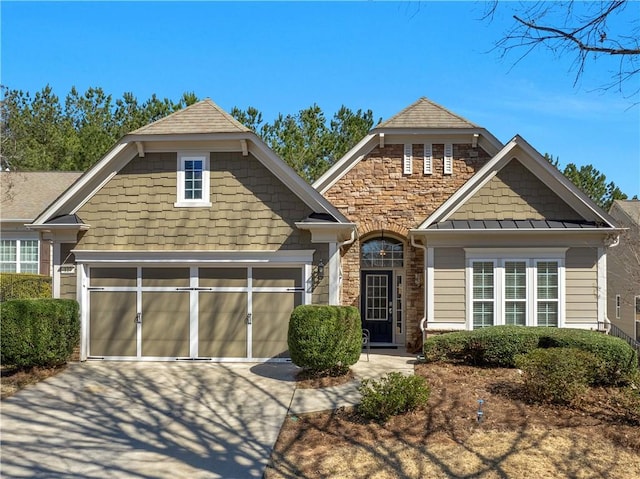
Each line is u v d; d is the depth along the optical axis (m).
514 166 14.95
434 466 7.55
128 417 9.97
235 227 14.19
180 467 7.78
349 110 30.50
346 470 7.52
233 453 8.27
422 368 13.12
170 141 14.09
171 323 14.31
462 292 14.62
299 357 12.17
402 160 17.34
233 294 14.26
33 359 12.67
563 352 10.54
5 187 24.89
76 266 14.31
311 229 13.87
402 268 17.89
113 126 37.62
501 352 13.03
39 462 7.97
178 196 14.30
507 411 9.76
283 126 29.95
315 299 13.96
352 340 12.41
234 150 14.27
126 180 14.41
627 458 7.79
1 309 12.52
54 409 10.42
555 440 8.40
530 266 14.51
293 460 7.98
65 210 14.39
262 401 10.83
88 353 14.37
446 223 14.74
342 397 10.94
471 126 16.97
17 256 23.03
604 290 14.31
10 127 24.89
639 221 23.06
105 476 7.49
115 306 14.41
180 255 14.16
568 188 14.57
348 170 17.41
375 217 17.22
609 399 10.57
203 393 11.42
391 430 8.97
